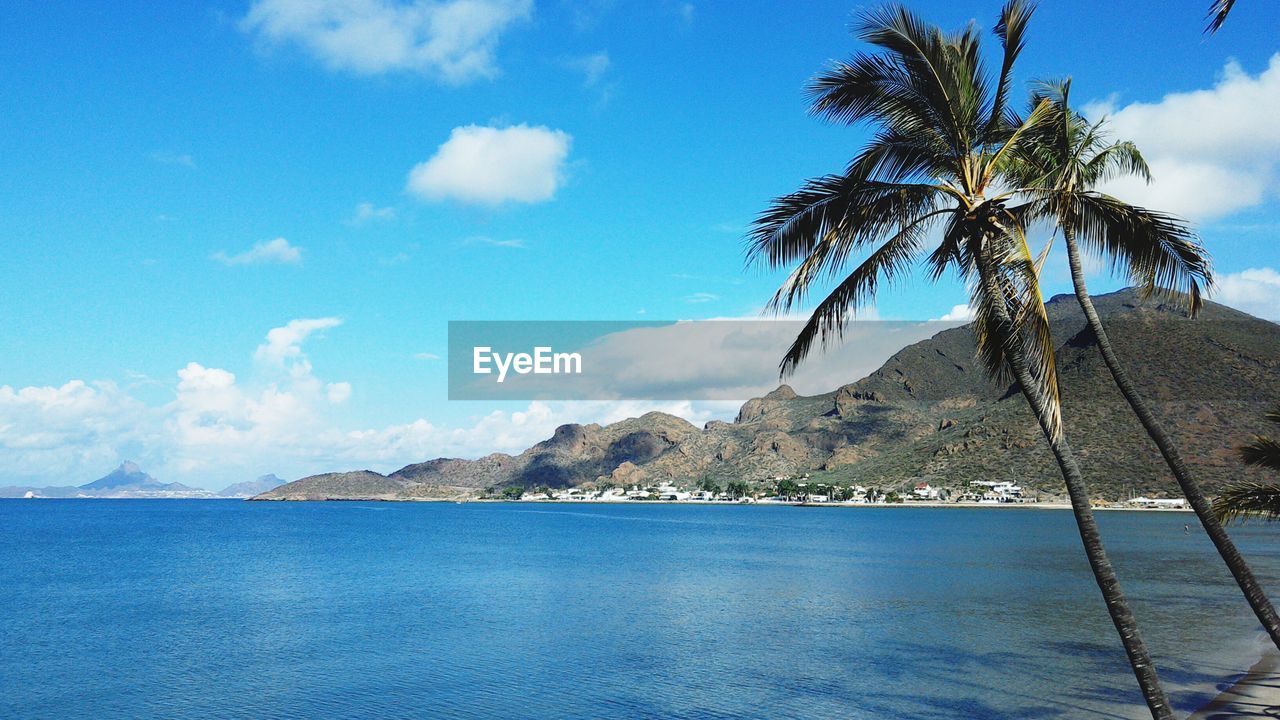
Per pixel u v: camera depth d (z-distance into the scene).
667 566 68.44
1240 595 45.31
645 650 30.16
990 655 28.45
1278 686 22.31
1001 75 13.66
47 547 99.19
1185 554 78.50
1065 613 39.22
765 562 72.81
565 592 49.91
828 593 48.66
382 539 116.88
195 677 26.42
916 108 13.39
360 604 44.53
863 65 13.38
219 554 86.56
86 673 27.23
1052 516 193.50
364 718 21.42
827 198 13.57
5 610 43.31
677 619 38.22
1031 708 21.17
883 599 45.44
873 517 199.12
